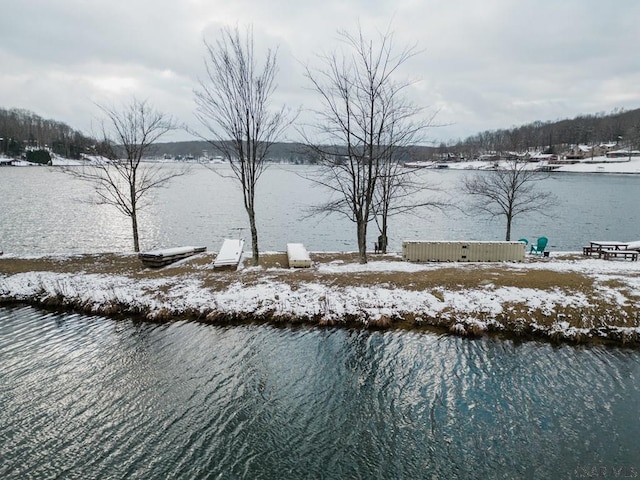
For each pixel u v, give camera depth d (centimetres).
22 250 3631
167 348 1531
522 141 7925
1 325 1731
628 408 1160
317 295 1888
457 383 1298
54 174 12162
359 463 964
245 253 2798
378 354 1488
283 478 918
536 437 1047
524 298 1773
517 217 5728
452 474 930
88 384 1283
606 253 2491
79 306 1897
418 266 2291
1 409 1152
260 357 1470
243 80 2106
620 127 19575
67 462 959
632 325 1590
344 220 5659
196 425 1094
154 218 5550
